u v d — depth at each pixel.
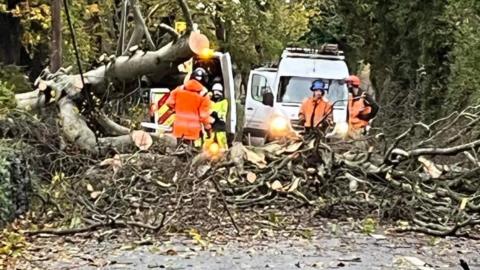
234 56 39.84
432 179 14.10
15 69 23.91
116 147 15.93
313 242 11.84
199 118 17.30
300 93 26.41
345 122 19.45
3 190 11.91
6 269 9.93
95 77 16.97
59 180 13.10
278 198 14.30
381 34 35.06
